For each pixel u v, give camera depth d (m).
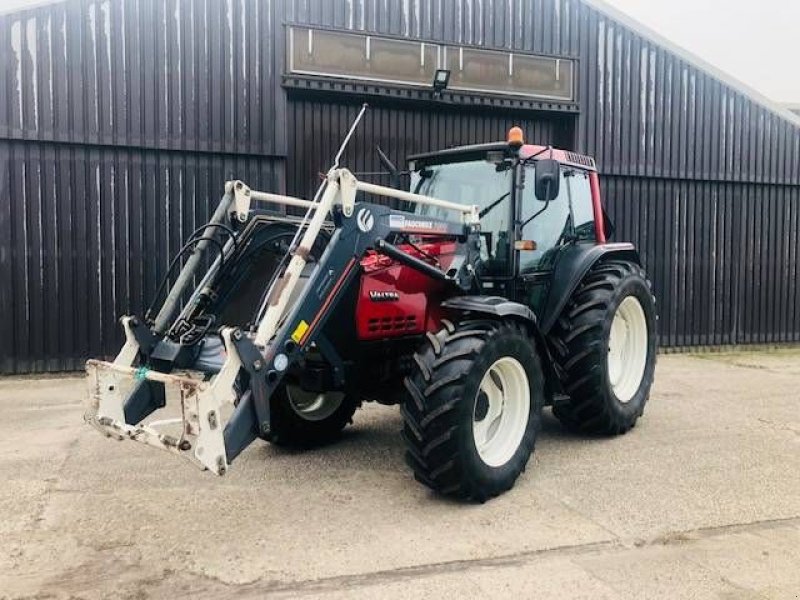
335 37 8.32
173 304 3.88
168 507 3.79
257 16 8.09
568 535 3.41
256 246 4.09
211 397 3.09
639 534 3.43
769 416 5.90
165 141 7.89
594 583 2.93
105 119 7.69
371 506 3.80
